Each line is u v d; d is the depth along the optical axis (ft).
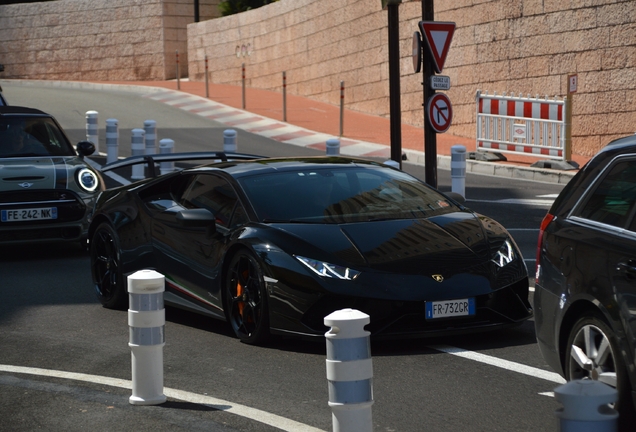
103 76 205.36
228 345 30.12
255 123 119.03
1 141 51.88
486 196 68.13
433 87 58.85
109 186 74.69
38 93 158.92
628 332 19.12
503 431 21.09
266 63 161.68
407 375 25.98
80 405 23.82
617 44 86.38
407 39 117.91
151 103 143.13
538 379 25.26
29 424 22.40
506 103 86.02
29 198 47.29
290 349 29.22
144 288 23.62
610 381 19.80
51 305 37.22
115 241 36.52
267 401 23.82
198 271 32.71
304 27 147.23
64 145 53.31
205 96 149.38
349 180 33.45
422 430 21.34
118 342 30.86
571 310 21.34
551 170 78.38
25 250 51.96
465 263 29.04
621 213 20.75
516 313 29.60
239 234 30.78
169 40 197.16
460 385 24.86
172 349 29.81
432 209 32.53
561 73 92.99
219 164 35.63
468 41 105.60
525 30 97.25
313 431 21.29
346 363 18.08
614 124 87.30
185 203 34.91
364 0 127.95
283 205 31.58
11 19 216.95
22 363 28.35
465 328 28.45
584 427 12.83
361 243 29.37
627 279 19.44
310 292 28.17
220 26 176.96
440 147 98.17
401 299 27.68
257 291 29.78
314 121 120.16
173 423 22.12
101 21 204.33
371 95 127.95
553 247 22.35
